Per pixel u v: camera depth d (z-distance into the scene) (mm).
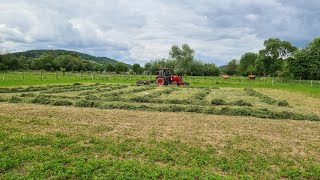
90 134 9047
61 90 23875
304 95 25719
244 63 120500
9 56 84250
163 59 84812
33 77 46188
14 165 6281
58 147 7609
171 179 5715
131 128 10109
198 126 10742
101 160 6602
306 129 10812
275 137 9422
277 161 6980
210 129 10297
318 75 58031
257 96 22984
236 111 13875
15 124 10219
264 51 85062
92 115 12531
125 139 8531
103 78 48969
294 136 9633
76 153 7199
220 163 6703
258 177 6020
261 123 11719
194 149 7684
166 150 7574
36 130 9398
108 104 15266
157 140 8570
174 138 8844
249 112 13750
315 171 6379
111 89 25938
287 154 7621
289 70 59344
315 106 18000
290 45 82875
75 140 8219
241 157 7148
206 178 5773
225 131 10047
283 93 27609
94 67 105250
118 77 54000
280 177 6129
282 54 84938
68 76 53906
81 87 27562
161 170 6086
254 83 44219
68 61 103188
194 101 17516
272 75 83312
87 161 6559
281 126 11227
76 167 6152
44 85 29844
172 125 10812
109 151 7395
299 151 7922
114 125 10547
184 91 26375
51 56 105812
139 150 7387
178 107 14586
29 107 14508
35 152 7090
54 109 13992
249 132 10000
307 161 7098
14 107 14375
